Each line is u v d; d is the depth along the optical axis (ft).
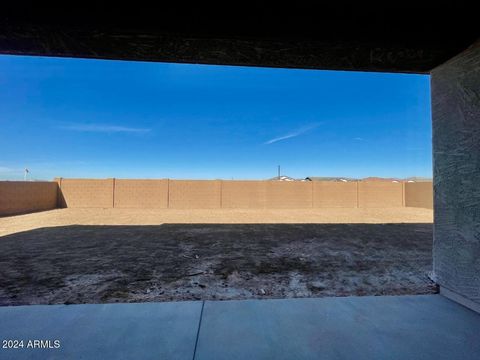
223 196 55.67
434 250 10.94
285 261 16.93
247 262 16.70
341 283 12.86
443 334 7.71
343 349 7.04
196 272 14.61
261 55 9.11
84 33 7.63
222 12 7.67
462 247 9.47
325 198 58.70
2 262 16.49
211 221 36.86
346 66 10.06
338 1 7.81
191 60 9.34
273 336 7.66
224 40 7.93
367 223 35.19
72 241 22.99
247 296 11.34
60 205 52.70
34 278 13.46
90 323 8.38
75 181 53.01
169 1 7.52
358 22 8.06
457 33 8.41
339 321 8.50
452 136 9.77
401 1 7.79
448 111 9.92
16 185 44.65
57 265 15.84
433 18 8.24
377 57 9.39
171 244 21.97
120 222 35.22
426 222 36.45
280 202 57.16
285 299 10.24
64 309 9.34
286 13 7.82
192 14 7.59
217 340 7.47
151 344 7.27
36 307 9.48
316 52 8.82
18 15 7.17
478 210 8.77
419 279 13.35
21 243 22.11
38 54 8.84
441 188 10.42
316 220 38.45
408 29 8.23
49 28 7.40
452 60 9.62
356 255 18.48
